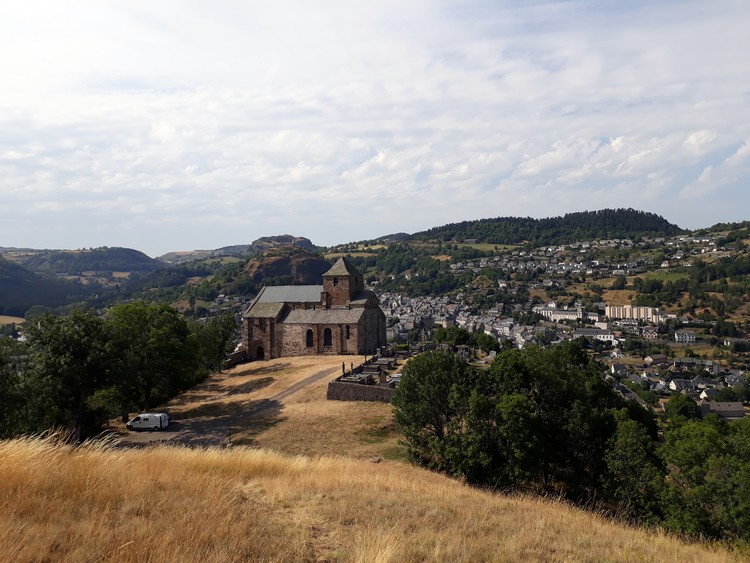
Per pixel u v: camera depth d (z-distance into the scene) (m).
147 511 12.84
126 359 57.03
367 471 26.50
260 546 11.64
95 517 11.66
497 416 39.34
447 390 42.12
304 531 13.38
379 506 17.06
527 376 44.53
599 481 41.72
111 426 55.84
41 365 47.09
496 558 13.12
